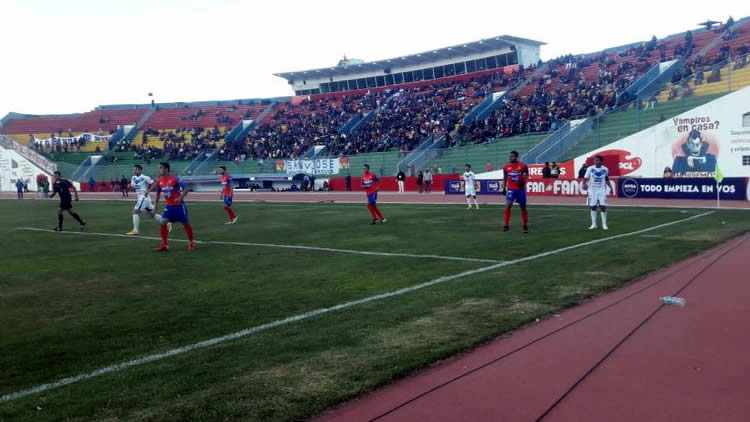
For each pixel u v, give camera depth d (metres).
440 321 6.13
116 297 8.00
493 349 5.20
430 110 54.31
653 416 3.71
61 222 18.62
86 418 3.88
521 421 3.69
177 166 60.78
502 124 43.66
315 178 51.59
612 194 28.84
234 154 60.09
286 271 9.74
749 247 10.82
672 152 29.94
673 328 5.64
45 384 4.59
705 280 7.86
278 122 67.00
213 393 4.26
